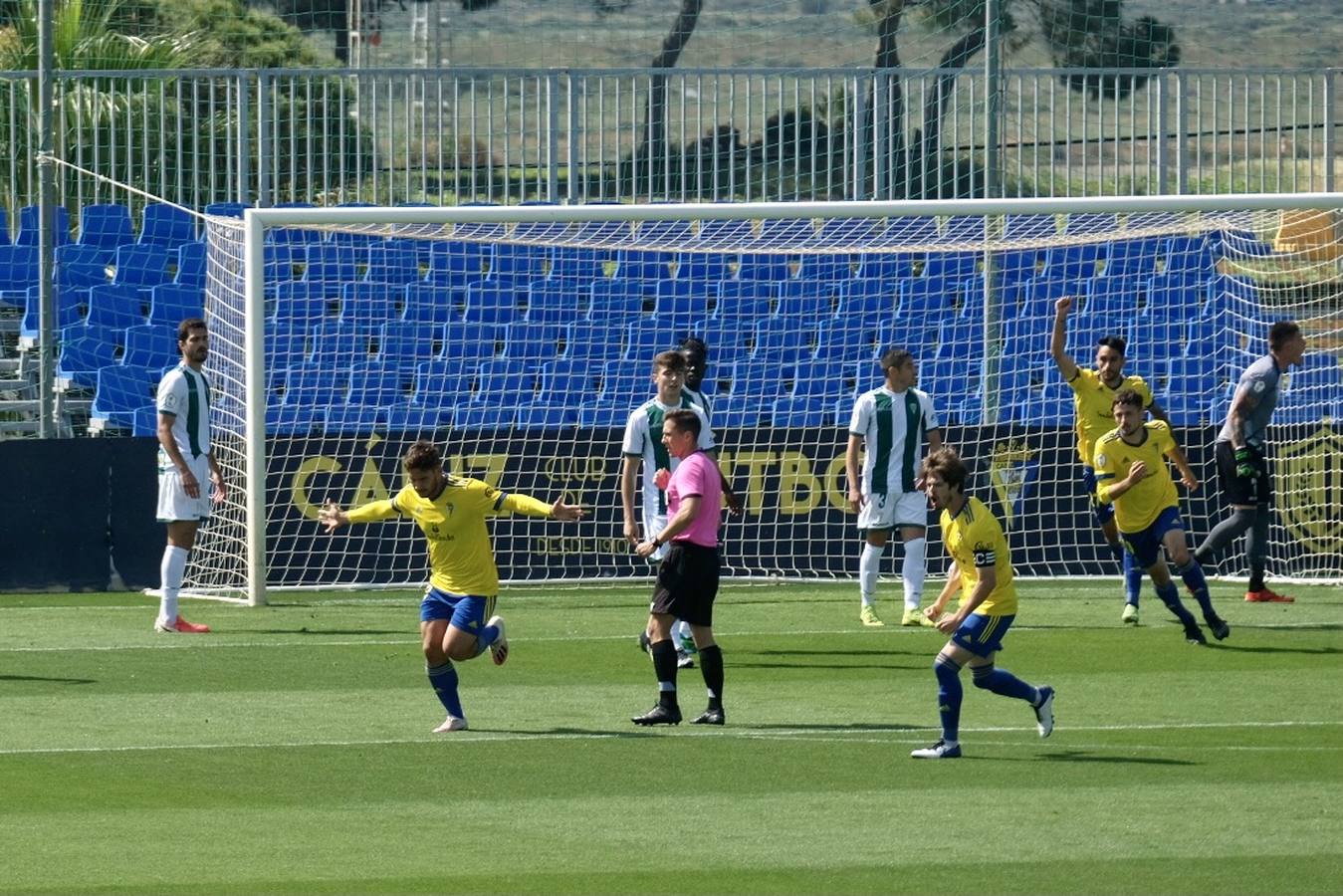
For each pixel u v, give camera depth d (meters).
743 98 77.44
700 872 20.92
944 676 27.55
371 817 23.78
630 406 61.75
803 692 34.28
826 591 51.50
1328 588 51.06
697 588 30.47
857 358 62.34
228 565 51.19
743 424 61.31
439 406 59.31
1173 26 87.06
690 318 62.94
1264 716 31.48
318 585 51.66
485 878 20.66
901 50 82.75
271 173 64.69
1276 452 52.81
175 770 26.91
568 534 53.41
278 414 58.78
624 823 23.39
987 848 22.00
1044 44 84.31
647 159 71.31
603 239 61.62
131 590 51.09
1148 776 26.25
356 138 64.50
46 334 52.94
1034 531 53.56
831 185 66.56
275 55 79.06
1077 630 42.91
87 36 70.56
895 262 62.50
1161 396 59.16
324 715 31.62
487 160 67.62
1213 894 19.92
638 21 88.88
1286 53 88.12
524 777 26.33
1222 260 58.94
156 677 35.84
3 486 50.56
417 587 52.47
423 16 84.44
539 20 87.19
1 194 66.00
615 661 38.19
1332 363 56.25
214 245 52.56
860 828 23.03
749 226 61.38
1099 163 65.38
